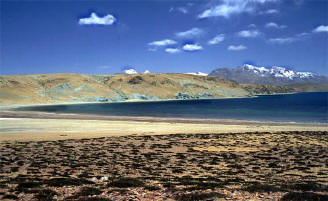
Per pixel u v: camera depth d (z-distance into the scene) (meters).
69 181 16.44
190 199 11.62
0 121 85.31
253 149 38.50
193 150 37.47
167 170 24.05
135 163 27.66
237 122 85.25
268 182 17.86
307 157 31.23
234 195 12.43
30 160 29.25
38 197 12.71
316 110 145.25
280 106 184.00
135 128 68.94
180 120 92.00
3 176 20.83
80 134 57.78
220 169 24.59
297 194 11.59
